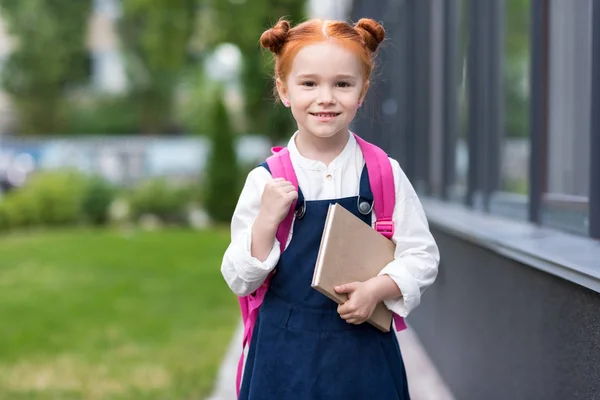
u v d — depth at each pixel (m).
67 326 7.34
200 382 5.25
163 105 35.50
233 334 6.89
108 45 36.91
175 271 10.89
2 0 33.66
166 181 18.59
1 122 34.53
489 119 5.18
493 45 5.16
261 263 2.22
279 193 2.22
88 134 35.00
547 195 3.88
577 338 2.63
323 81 2.24
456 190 6.14
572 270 2.60
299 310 2.30
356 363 2.30
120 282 9.97
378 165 2.36
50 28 33.94
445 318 4.89
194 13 18.88
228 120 18.03
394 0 8.80
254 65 19.81
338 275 2.22
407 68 7.85
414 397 4.68
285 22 2.34
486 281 3.79
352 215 2.26
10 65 33.91
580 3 3.83
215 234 15.78
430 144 7.00
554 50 3.85
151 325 7.35
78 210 17.28
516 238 3.47
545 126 3.89
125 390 5.12
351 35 2.27
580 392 2.61
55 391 5.14
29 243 14.08
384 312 2.32
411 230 2.35
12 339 6.79
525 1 4.84
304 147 2.37
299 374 2.28
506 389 3.46
